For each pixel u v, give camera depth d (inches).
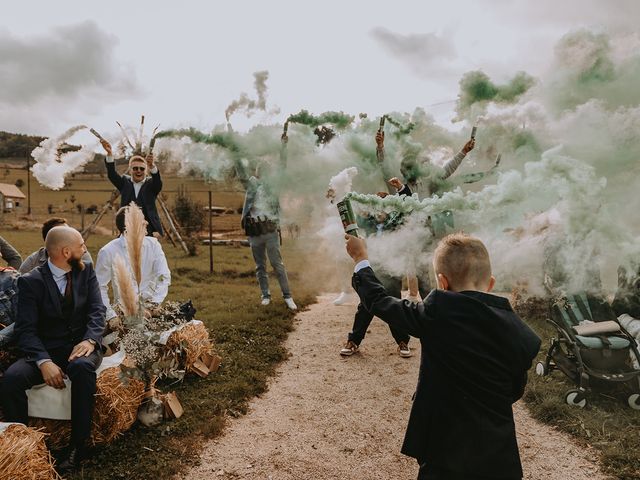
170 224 630.5
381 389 180.4
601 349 165.3
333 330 249.6
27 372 130.6
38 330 140.0
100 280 175.2
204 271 454.3
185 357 178.4
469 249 82.5
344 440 144.8
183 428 145.8
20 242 711.7
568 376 171.2
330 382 186.5
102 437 136.6
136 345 142.6
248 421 155.2
